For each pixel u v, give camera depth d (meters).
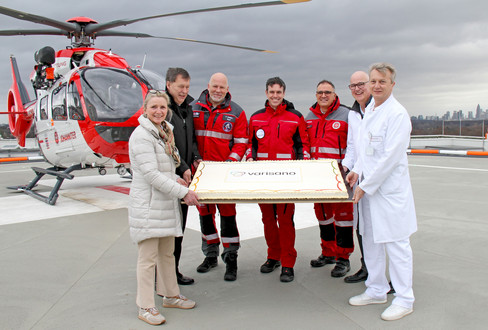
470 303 2.96
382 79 2.77
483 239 4.59
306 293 3.25
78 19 7.53
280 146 3.67
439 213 5.93
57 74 7.65
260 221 5.76
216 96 3.56
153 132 2.77
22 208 6.87
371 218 2.92
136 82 7.00
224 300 3.16
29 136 19.62
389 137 2.76
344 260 3.62
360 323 2.71
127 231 5.29
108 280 3.60
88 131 6.58
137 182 2.77
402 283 2.79
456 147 18.38
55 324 2.77
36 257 4.23
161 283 3.01
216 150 3.69
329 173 3.10
